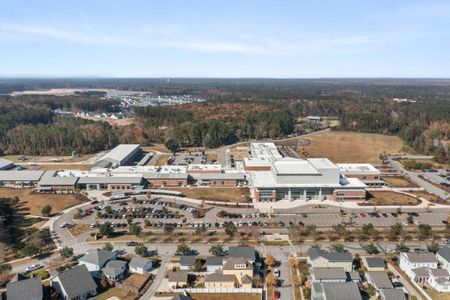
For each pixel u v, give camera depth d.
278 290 75.12
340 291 69.19
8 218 111.88
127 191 137.12
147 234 101.25
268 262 84.12
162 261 87.12
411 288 75.50
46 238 98.94
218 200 129.38
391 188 143.38
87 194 135.38
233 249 86.25
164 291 74.44
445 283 73.88
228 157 192.12
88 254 84.06
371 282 75.88
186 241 97.44
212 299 72.31
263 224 108.06
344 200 128.75
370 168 156.00
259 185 128.75
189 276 80.25
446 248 84.81
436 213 117.19
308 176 130.12
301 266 83.12
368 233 99.62
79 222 110.12
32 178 146.00
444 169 171.38
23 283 69.75
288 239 98.31
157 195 134.50
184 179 145.38
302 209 120.88
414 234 100.69
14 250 91.75
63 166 175.75
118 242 96.88
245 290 74.44
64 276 72.50
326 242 96.44
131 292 74.25
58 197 131.00
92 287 73.12
